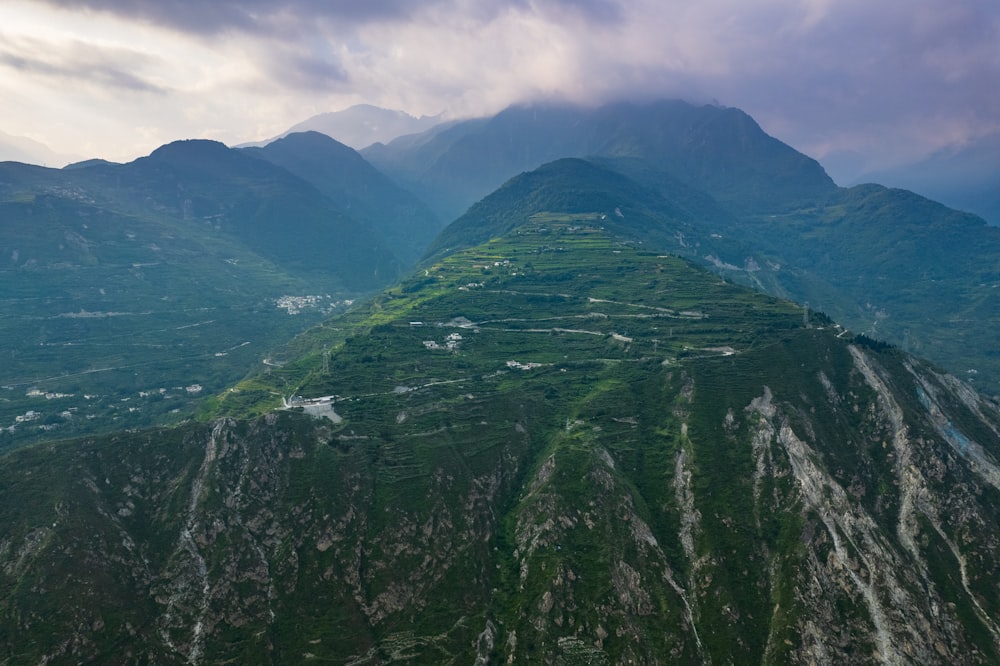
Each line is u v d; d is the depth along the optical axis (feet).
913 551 554.87
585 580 526.16
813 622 496.23
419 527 560.61
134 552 508.53
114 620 462.19
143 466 570.05
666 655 480.23
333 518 554.05
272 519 551.18
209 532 528.22
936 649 485.15
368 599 511.40
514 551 564.30
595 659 476.54
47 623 447.83
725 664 479.00
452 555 547.49
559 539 555.69
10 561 478.59
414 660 469.98
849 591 514.27
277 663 462.60
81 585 469.57
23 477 533.14
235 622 483.51
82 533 497.05
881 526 568.82
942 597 518.78
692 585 535.19
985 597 525.75
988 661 481.46
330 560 529.86
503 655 480.64
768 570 539.29
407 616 504.02
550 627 492.54
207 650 464.24
